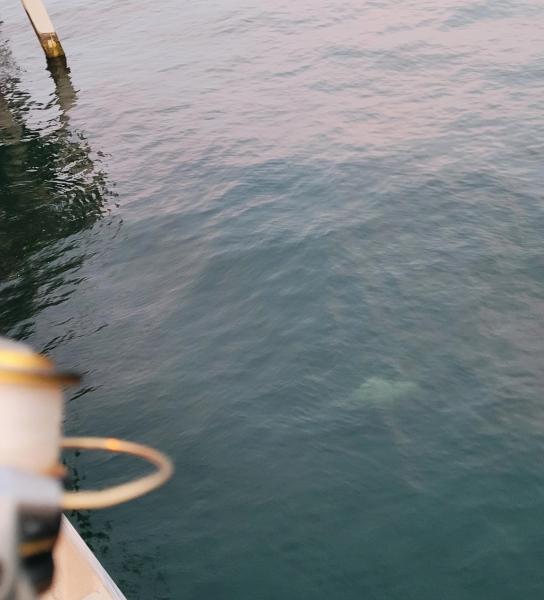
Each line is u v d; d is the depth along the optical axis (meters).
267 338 10.72
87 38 26.45
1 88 22.80
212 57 22.97
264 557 7.48
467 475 8.19
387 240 12.73
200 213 14.43
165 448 9.02
